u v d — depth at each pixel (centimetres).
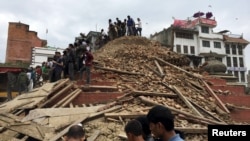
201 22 5188
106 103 1064
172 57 1745
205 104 1168
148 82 1274
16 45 3412
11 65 2730
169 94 1142
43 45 4091
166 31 3962
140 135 310
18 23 3466
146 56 1670
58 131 793
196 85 1379
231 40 5534
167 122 255
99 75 1341
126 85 1216
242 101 1337
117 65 1520
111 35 2297
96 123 857
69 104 1020
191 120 961
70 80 1262
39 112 877
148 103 1030
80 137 296
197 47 5128
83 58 1340
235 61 5581
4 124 845
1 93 2077
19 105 1018
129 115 900
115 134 802
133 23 2275
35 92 1123
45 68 1683
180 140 251
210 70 1881
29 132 775
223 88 1449
